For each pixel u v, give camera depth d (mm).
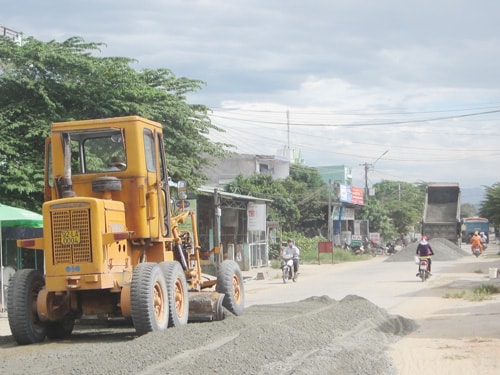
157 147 12656
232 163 58219
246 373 8547
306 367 9000
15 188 20578
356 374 9227
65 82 22344
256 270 40438
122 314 11852
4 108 21703
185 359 9023
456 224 52844
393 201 87000
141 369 8453
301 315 13820
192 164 24891
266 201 46219
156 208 12422
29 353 10430
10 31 29375
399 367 10164
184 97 25734
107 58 23844
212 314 13047
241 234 42781
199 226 37312
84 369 8359
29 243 11336
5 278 21094
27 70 22484
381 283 27500
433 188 55000
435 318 15883
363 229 71375
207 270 17562
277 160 60781
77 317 12523
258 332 10773
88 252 10922
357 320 13812
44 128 21281
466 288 23812
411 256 47500
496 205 61781
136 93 23312
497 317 15508
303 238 52500
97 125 12039
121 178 11992
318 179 65500
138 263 12180
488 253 57875
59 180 12133
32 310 11641
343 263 46906
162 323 11453
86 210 10969
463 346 11750
